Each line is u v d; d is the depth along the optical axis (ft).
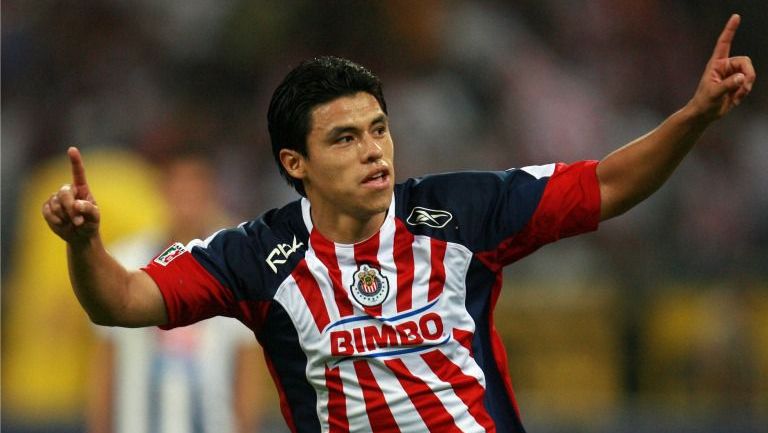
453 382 43.68
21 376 107.34
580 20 153.48
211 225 74.18
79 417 98.43
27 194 119.14
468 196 45.06
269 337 45.14
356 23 151.33
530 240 44.62
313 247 44.73
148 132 140.77
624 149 43.73
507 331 107.45
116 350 73.15
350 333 43.80
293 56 150.92
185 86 149.28
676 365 105.60
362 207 42.96
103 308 42.34
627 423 97.14
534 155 140.87
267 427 96.32
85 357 107.34
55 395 106.22
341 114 42.93
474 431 43.68
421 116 138.92
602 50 152.46
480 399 44.16
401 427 43.68
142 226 104.17
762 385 105.19
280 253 44.83
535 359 106.93
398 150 136.05
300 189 46.01
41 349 107.34
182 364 73.00
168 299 43.68
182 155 72.74
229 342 74.13
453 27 150.41
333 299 44.09
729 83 40.70
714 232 129.39
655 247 116.47
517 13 153.48
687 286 107.04
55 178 112.88
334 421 44.39
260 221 46.26
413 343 43.60
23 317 108.99
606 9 154.51
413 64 147.54
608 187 43.91
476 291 44.65
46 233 110.42
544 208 44.11
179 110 145.28
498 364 45.03
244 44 151.53
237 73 150.51
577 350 106.42
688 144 42.45
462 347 44.04
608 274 110.83
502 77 146.30
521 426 45.37
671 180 130.11
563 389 106.22
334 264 44.34
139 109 144.97
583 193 43.93
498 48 148.97
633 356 106.01
